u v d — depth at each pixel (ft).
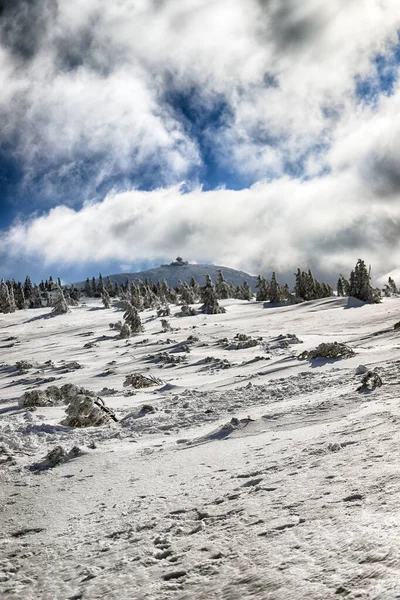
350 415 31.17
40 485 28.14
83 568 14.14
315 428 29.32
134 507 20.11
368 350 87.20
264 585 9.88
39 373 144.25
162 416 48.03
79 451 35.01
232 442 30.96
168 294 430.20
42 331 287.89
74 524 19.63
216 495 18.84
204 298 312.91
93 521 19.43
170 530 15.79
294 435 28.58
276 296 347.97
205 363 120.88
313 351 86.99
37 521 21.15
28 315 375.86
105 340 224.53
